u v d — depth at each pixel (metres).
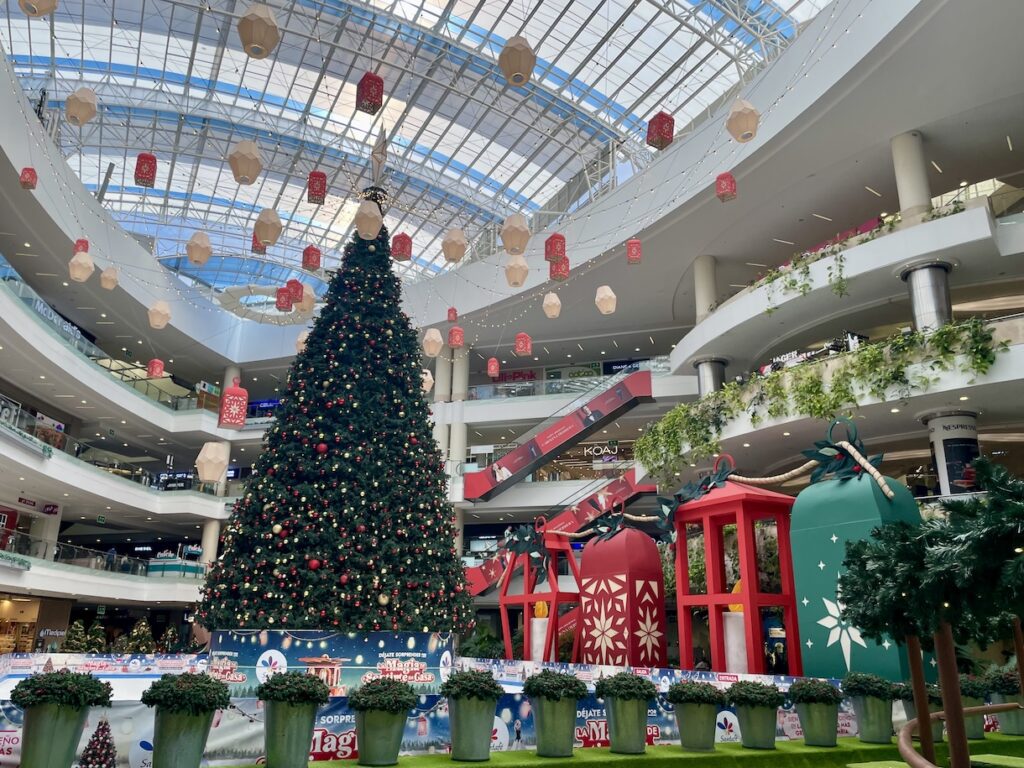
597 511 22.83
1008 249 14.85
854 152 16.89
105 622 31.06
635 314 27.06
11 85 17.19
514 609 29.03
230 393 10.85
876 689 6.48
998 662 10.34
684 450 18.66
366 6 21.56
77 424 27.92
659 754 5.62
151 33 23.45
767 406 16.22
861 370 14.32
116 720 4.50
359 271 10.96
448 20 21.95
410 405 10.53
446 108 25.92
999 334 12.89
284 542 9.14
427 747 5.43
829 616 8.20
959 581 3.35
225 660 8.91
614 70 22.73
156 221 32.78
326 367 10.21
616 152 24.98
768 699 6.08
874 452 18.61
